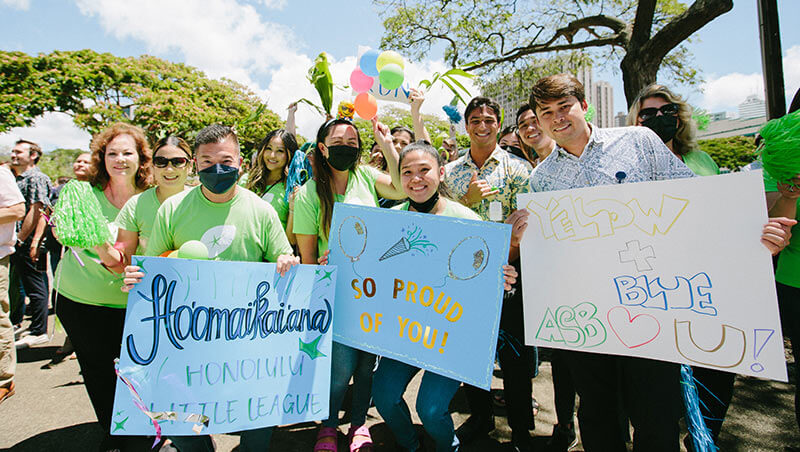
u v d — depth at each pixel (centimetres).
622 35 951
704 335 148
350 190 250
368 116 256
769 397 285
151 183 247
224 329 173
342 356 212
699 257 149
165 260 166
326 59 272
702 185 148
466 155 286
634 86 760
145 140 244
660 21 1064
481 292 180
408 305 193
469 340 180
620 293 163
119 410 158
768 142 168
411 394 311
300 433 253
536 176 196
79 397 296
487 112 261
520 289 225
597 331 168
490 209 249
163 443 217
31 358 376
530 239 182
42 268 420
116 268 187
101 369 219
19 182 404
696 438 156
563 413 231
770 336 137
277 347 183
